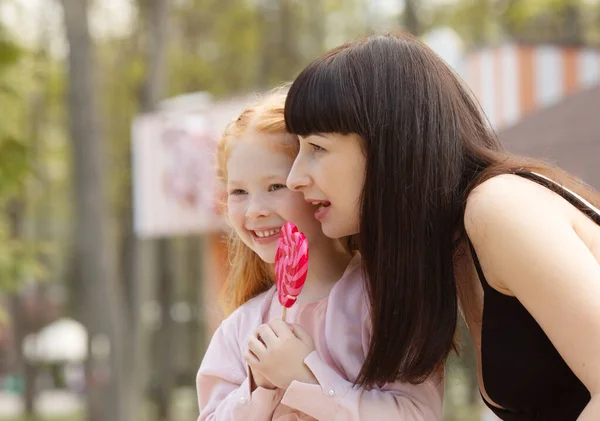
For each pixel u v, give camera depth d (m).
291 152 2.00
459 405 15.65
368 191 1.74
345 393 1.81
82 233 13.49
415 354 1.74
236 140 2.04
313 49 22.78
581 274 1.53
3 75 10.95
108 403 13.73
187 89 23.41
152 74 15.86
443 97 1.77
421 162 1.71
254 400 1.89
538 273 1.56
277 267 1.90
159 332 23.66
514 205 1.61
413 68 1.77
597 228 1.71
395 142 1.72
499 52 8.94
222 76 23.23
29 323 27.45
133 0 19.48
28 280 11.86
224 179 2.17
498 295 1.69
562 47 8.99
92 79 13.49
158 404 22.83
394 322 1.73
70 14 13.34
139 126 8.62
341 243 2.13
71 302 25.47
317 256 2.06
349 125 1.73
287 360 1.84
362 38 1.86
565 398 1.71
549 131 6.20
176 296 25.20
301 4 22.75
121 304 20.94
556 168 1.83
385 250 1.73
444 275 1.73
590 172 5.36
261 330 1.89
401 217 1.71
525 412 1.76
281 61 22.58
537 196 1.65
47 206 25.30
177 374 26.53
